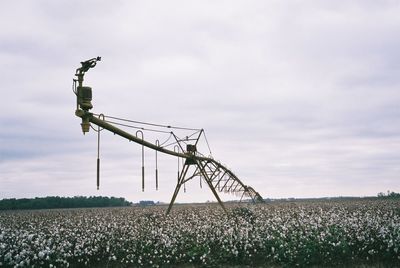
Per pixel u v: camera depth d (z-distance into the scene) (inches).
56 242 804.6
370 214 1263.5
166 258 690.2
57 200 4869.6
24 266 600.7
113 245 773.3
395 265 598.5
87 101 617.0
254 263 657.6
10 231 967.6
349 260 636.1
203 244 732.0
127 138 765.9
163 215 1444.4
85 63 615.2
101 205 5280.5
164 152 969.5
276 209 1699.1
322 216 1125.1
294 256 635.5
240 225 968.9
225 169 1528.1
